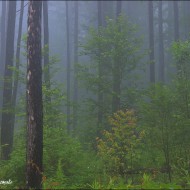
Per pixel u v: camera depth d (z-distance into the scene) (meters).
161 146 12.34
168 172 11.87
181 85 12.79
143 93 17.19
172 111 12.47
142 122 13.07
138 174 12.03
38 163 9.20
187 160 12.06
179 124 12.14
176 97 12.66
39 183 9.16
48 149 11.54
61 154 11.36
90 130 18.02
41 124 9.37
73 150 11.83
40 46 9.52
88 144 17.08
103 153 11.66
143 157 13.05
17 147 12.49
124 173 11.66
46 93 12.95
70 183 10.57
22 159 10.94
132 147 11.43
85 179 10.97
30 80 9.35
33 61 9.38
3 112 15.46
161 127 12.34
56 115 12.95
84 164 12.31
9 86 15.72
